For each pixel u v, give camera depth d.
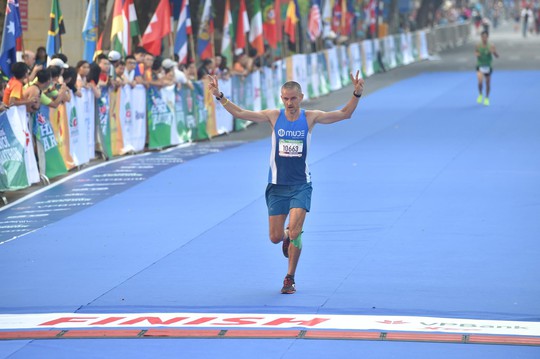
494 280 24.05
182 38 57.06
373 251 27.64
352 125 63.75
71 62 54.16
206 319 21.02
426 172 42.91
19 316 21.58
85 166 46.78
